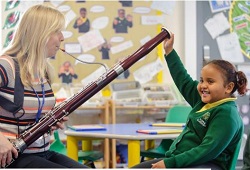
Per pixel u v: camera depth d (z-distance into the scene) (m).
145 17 3.88
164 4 3.88
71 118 3.72
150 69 3.87
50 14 1.67
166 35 1.77
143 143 3.39
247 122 3.93
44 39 1.63
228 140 1.58
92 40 3.80
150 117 3.85
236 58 3.97
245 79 1.75
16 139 1.53
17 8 3.68
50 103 1.68
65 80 3.74
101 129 2.39
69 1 3.76
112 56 3.84
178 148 1.72
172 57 1.96
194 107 1.83
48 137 1.71
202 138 1.67
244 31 3.98
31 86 1.61
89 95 1.60
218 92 1.68
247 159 1.78
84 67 3.78
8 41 3.65
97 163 3.48
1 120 1.56
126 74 3.83
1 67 1.54
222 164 1.67
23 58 1.62
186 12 3.85
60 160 1.72
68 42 3.76
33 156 1.60
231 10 3.96
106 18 3.82
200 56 3.89
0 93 1.55
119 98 3.67
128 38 3.86
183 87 1.94
